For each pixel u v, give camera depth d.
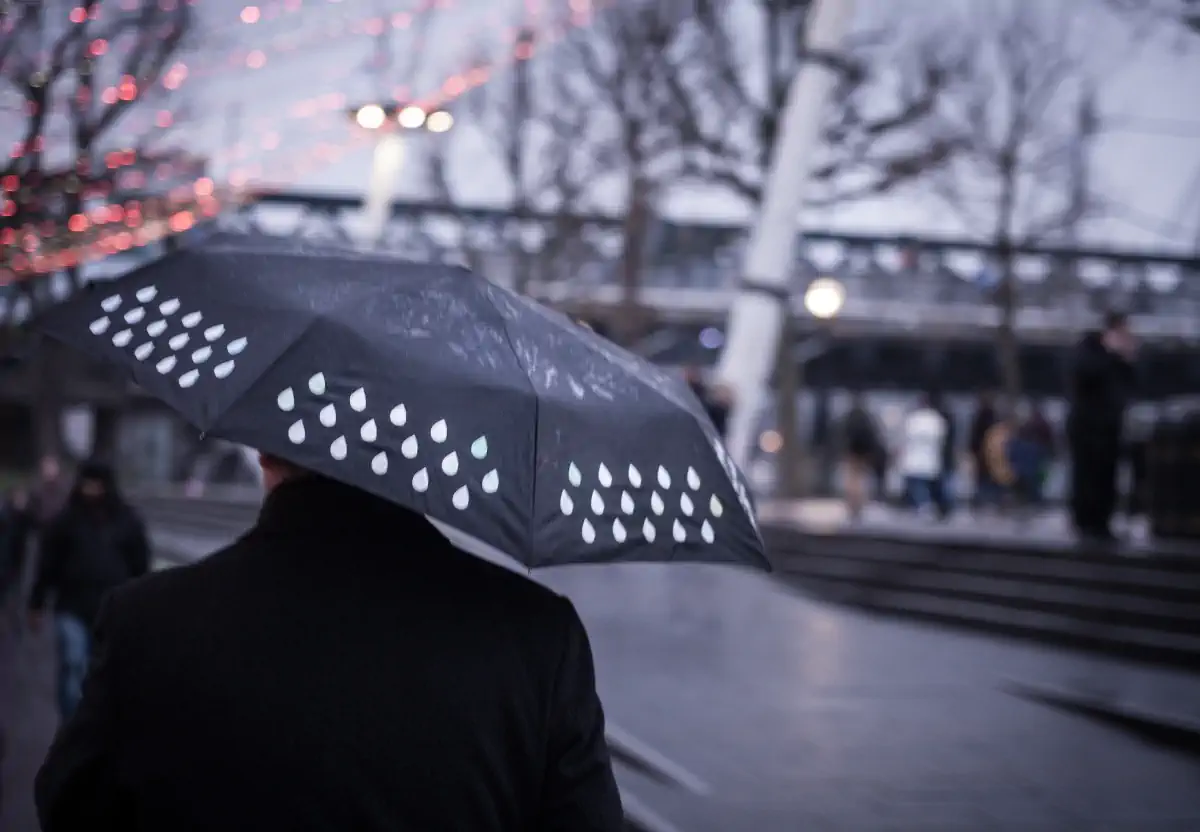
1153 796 7.46
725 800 7.13
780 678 10.52
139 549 7.83
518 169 29.94
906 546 16.27
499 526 1.95
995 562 14.68
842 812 6.98
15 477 28.30
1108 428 14.55
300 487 2.10
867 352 46.47
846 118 23.16
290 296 2.17
